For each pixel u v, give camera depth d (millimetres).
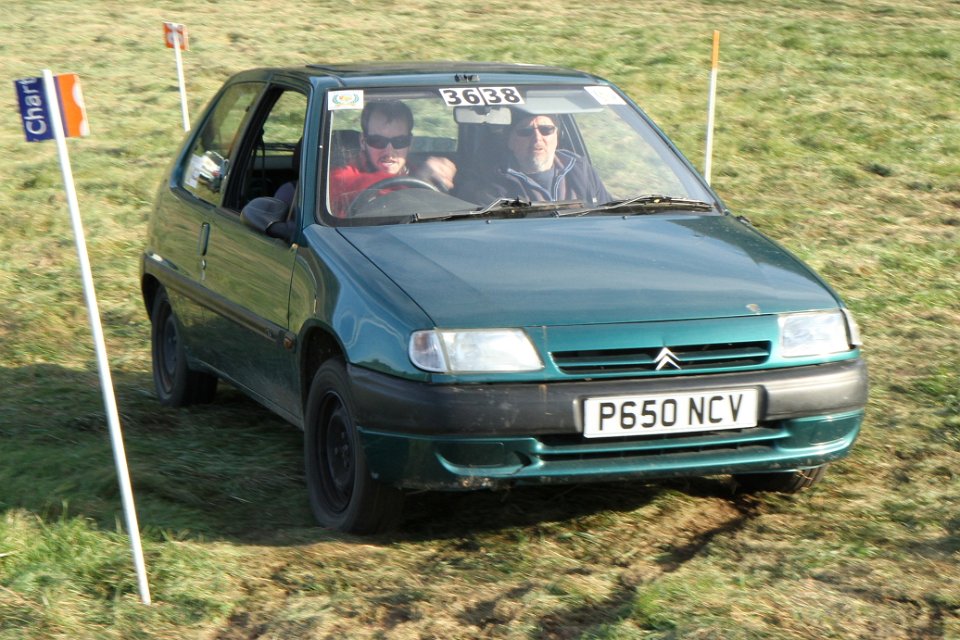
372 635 4262
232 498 5727
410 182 5867
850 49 22328
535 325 4750
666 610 4363
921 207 13469
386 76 6293
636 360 4777
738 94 19141
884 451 6309
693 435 4863
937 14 26953
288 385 5754
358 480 5023
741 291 5070
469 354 4691
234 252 6281
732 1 29609
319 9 29172
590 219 5781
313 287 5371
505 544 5113
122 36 25578
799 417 4973
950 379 7559
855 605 4445
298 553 4996
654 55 22219
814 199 13852
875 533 5176
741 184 14477
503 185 5980
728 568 4797
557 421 4680
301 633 4266
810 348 5023
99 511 5449
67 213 12984
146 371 8352
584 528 5289
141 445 6504
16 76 21547
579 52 22484
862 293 10109
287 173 6973
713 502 5637
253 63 22453
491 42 23828
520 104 6246
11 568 4766
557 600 4500
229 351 6465
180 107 19219
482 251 5262
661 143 6492
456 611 4438
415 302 4848
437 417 4648
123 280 10711
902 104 18500
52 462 6121
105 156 15859
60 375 8094
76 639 4207
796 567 4785
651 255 5332
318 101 6082
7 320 9352
